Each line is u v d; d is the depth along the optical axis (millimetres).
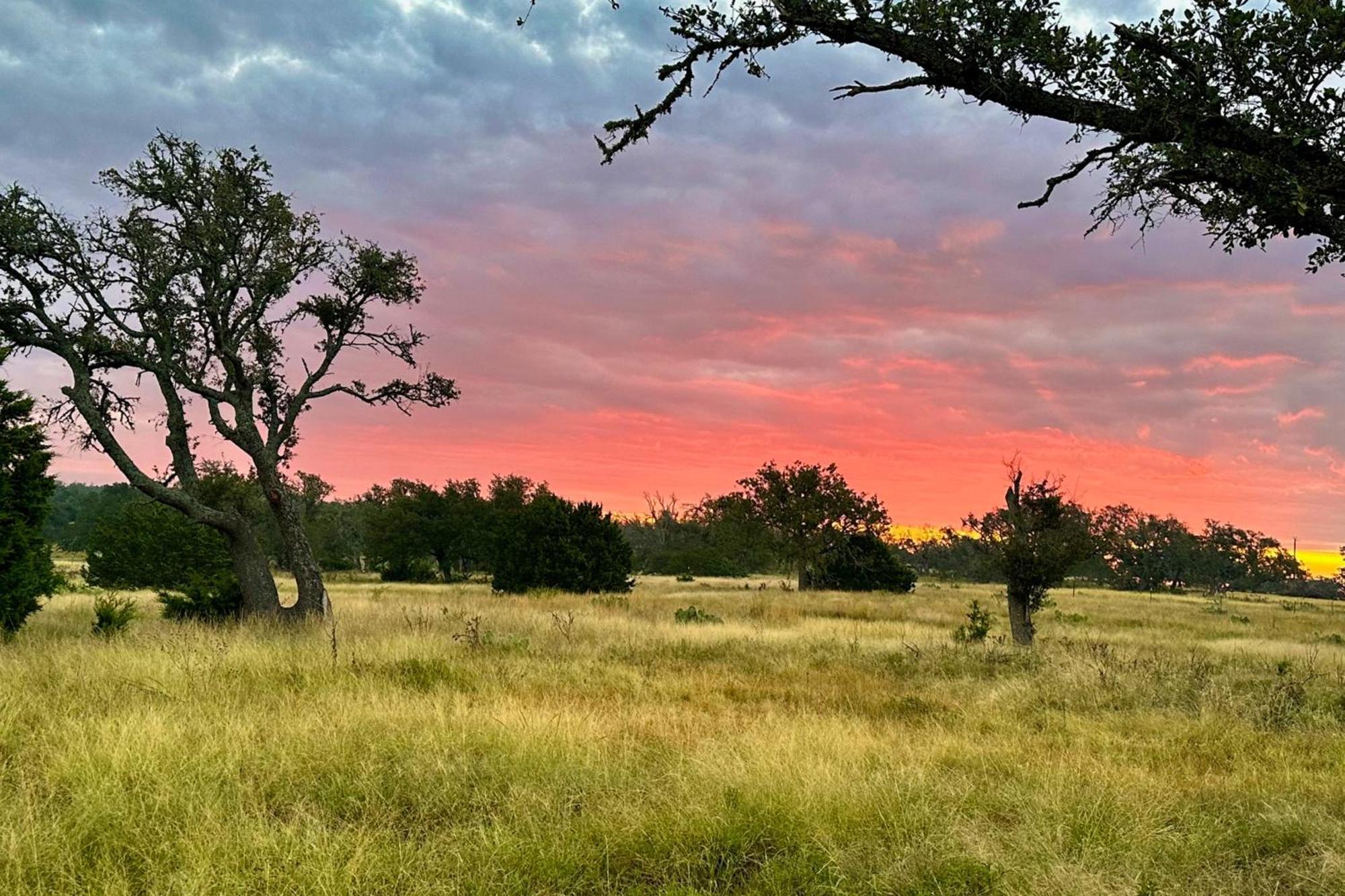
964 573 87500
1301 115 4457
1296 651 18578
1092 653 14078
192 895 3818
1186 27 4535
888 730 8469
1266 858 4707
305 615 18703
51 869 4105
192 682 8805
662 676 11797
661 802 5371
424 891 3990
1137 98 4629
